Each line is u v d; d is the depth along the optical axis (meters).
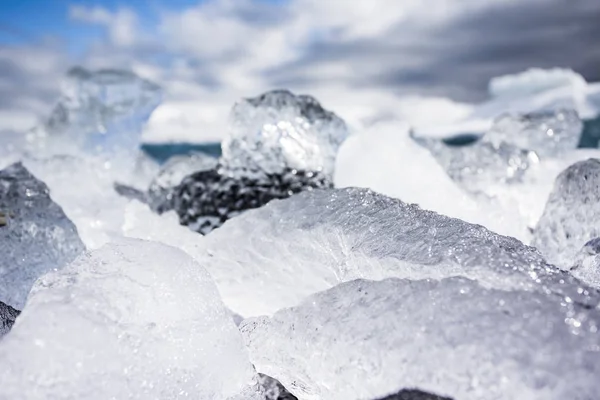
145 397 0.97
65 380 0.92
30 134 2.92
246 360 1.09
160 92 2.85
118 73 2.81
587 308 0.92
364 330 0.97
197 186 1.92
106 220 1.79
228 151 1.92
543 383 0.84
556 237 1.51
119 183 2.61
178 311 1.04
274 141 1.87
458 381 0.87
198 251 1.42
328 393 1.00
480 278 1.00
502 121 2.58
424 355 0.90
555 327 0.88
